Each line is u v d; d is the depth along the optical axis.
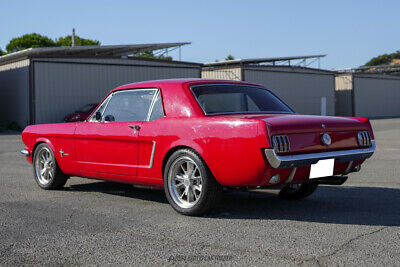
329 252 3.01
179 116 4.28
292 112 4.81
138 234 3.53
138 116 4.65
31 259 2.96
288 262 2.82
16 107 25.92
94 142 5.00
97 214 4.26
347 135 4.18
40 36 60.69
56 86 25.23
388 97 45.78
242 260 2.87
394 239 3.30
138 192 5.49
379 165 7.70
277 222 3.87
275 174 3.74
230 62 38.59
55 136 5.48
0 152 11.03
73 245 3.25
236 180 3.81
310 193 4.81
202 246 3.19
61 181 5.61
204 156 3.91
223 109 4.33
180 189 4.33
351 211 4.29
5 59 29.05
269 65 35.59
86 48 28.27
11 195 5.32
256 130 3.63
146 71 28.66
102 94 26.83
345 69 48.03
